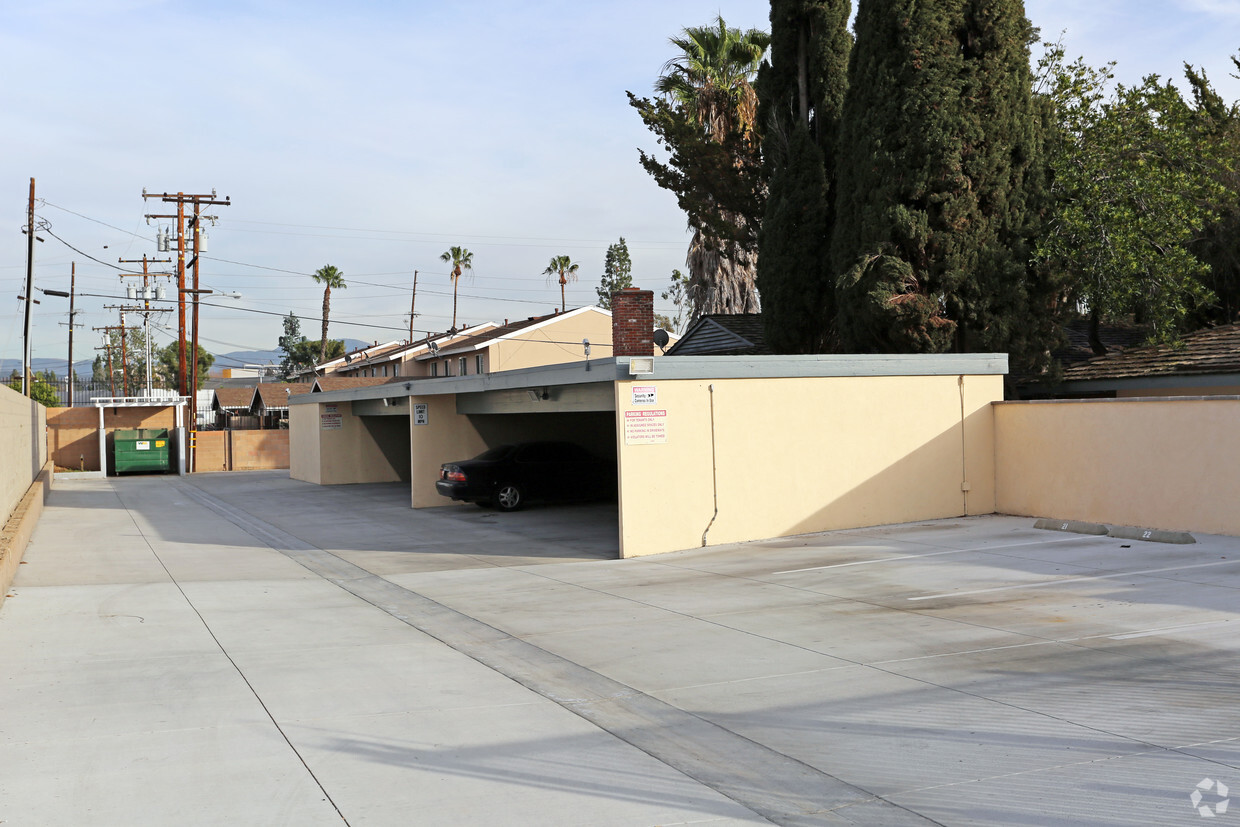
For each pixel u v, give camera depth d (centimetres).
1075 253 1928
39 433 3297
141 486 3419
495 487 2116
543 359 4878
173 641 938
